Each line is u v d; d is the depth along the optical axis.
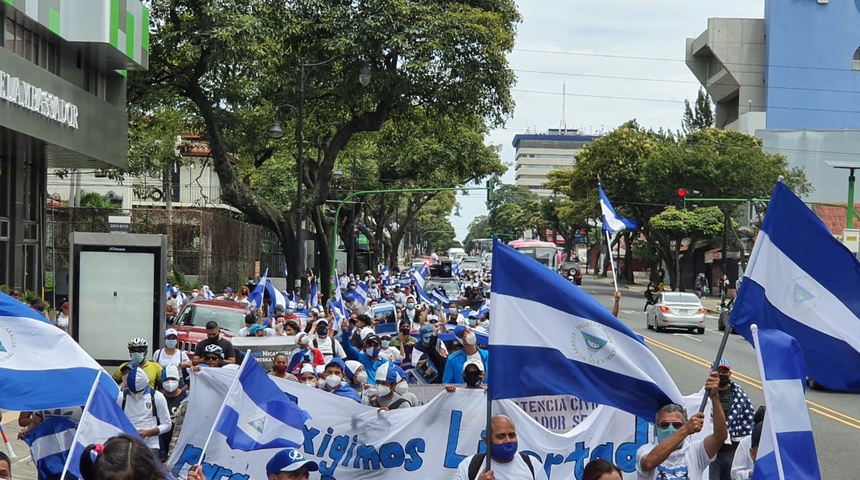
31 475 12.02
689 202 68.75
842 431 17.05
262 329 17.02
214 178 62.53
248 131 38.75
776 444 6.51
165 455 10.88
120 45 27.11
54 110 24.09
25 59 22.97
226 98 33.91
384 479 10.28
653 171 67.88
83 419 6.74
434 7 36.06
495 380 7.00
